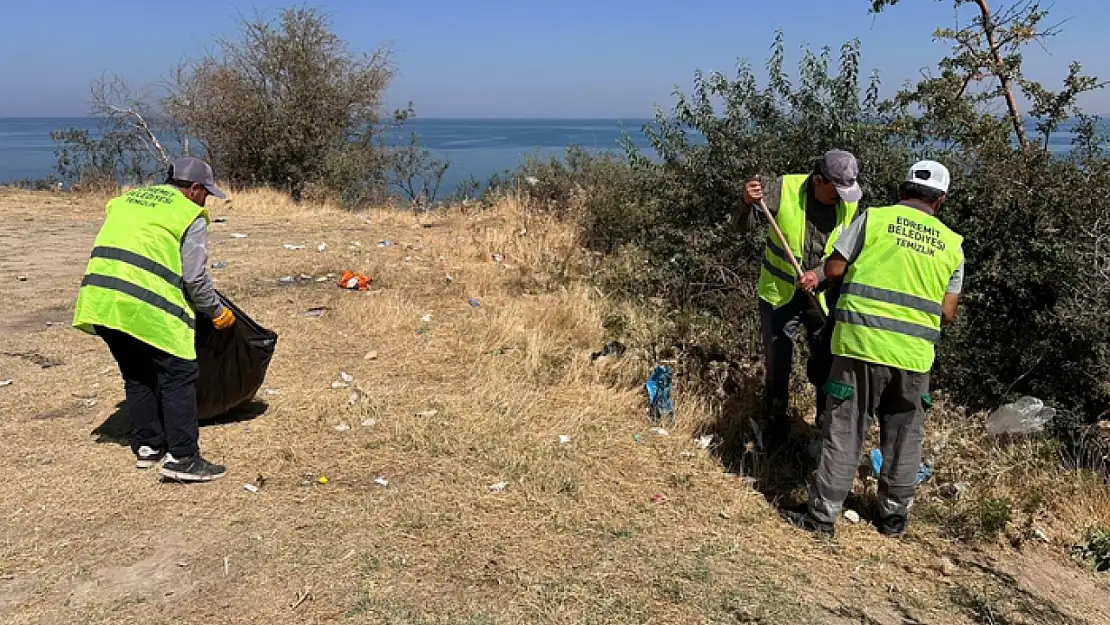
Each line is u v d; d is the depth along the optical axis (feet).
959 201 18.29
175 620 10.28
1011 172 17.48
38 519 12.52
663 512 13.37
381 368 19.75
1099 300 16.28
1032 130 19.88
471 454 15.10
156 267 13.24
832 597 11.30
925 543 12.88
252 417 16.61
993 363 17.54
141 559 11.57
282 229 39.60
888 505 12.96
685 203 23.31
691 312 21.81
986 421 16.40
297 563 11.53
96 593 10.78
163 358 13.37
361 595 10.87
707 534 12.76
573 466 14.78
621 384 18.80
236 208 47.47
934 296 12.38
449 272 29.58
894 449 12.84
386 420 16.55
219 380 15.43
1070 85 19.01
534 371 19.35
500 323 22.67
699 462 15.23
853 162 13.98
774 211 15.10
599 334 22.06
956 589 11.66
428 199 56.75
